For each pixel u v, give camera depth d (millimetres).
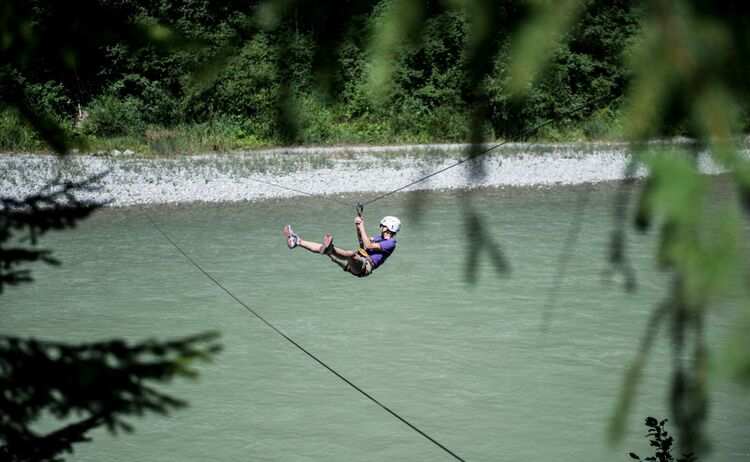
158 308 22609
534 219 34469
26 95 4211
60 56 3650
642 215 1104
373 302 23219
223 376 17562
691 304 1091
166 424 15234
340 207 39250
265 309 22672
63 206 7359
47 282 24859
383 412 15906
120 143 48188
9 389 4859
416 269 26594
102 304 22844
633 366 1244
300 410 15992
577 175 44531
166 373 5113
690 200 1062
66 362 4977
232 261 28234
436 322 21297
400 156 47969
